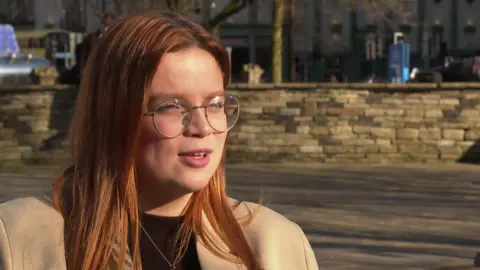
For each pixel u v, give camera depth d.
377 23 38.12
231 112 1.70
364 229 6.62
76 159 1.68
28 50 25.94
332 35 37.38
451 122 11.16
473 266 5.40
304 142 11.21
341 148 11.20
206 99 1.63
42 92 11.01
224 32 37.22
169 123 1.61
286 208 7.55
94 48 1.67
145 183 1.67
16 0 33.47
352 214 7.28
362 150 11.20
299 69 35.97
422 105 11.17
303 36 35.38
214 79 1.65
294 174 10.00
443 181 9.36
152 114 1.60
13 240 1.60
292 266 1.81
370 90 11.20
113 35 1.64
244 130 11.24
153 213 1.70
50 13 32.38
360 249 5.91
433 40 38.94
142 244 1.68
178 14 1.68
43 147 10.98
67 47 22.42
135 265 1.62
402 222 6.93
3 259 1.58
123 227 1.62
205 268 1.69
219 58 1.67
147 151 1.63
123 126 1.62
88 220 1.62
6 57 13.62
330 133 11.20
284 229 1.83
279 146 11.21
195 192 1.74
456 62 13.57
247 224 1.81
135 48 1.60
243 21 37.03
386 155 11.22
